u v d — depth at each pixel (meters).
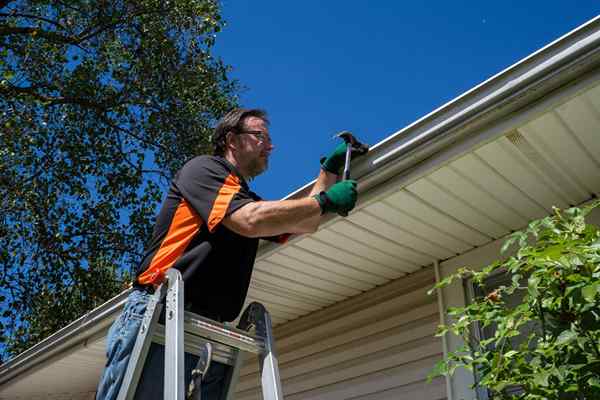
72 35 10.59
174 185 2.18
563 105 2.54
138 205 10.61
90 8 10.37
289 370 4.78
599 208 3.27
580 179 3.12
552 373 2.09
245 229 1.96
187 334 2.00
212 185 2.06
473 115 2.69
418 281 4.14
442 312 3.84
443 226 3.52
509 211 3.40
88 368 5.99
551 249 2.14
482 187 3.14
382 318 4.29
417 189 3.13
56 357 5.59
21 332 9.98
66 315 10.04
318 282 4.21
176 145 10.58
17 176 10.00
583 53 2.38
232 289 2.11
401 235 3.59
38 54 10.30
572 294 2.11
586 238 2.29
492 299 2.53
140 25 10.57
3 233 9.63
